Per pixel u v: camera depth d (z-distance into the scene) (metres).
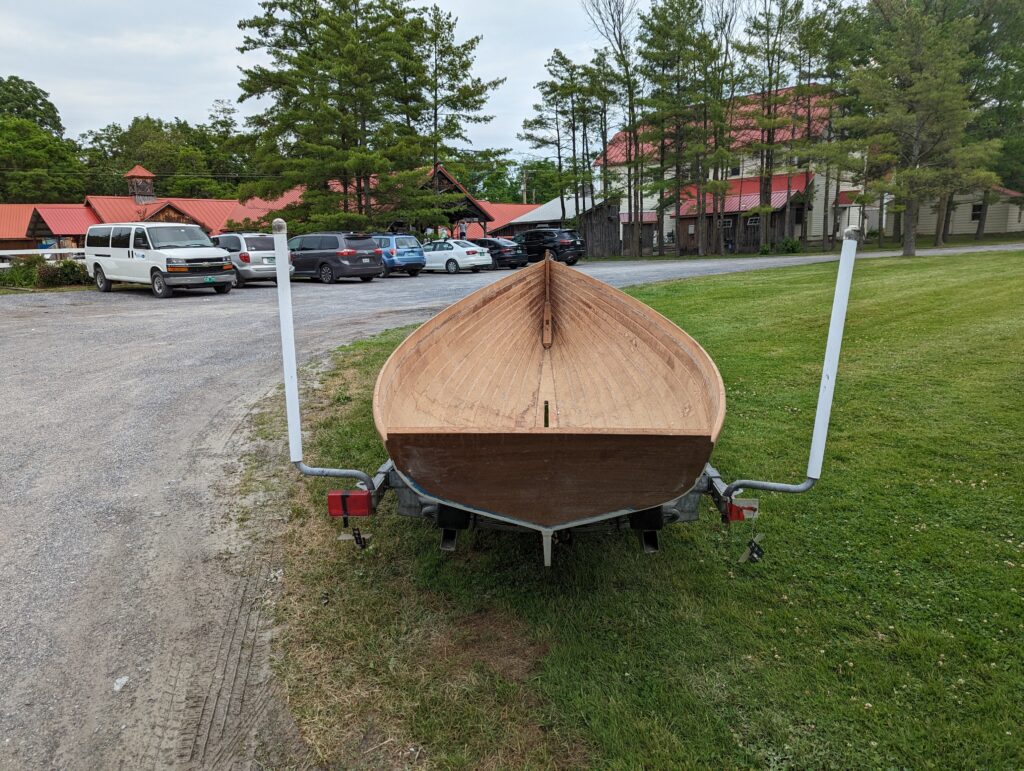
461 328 5.27
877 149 24.59
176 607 3.59
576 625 3.38
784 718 2.71
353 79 27.48
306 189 30.73
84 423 6.40
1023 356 7.57
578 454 2.86
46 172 57.28
